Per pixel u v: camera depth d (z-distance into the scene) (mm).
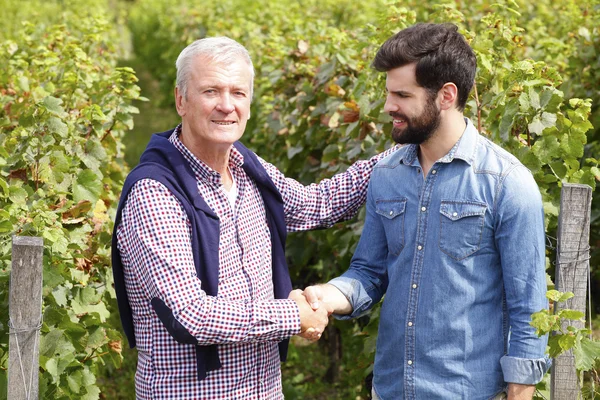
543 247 2432
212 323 2377
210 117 2523
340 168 4473
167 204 2457
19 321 2541
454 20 3914
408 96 2434
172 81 14867
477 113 3367
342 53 4707
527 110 3051
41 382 2889
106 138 4414
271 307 2469
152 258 2414
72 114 4375
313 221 2961
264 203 2777
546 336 2453
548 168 3775
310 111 5113
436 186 2510
